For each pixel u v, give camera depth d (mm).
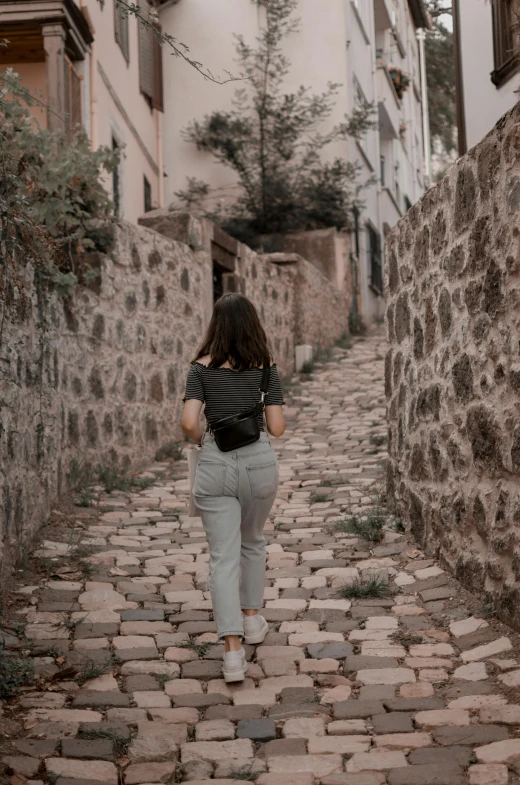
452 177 4938
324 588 5047
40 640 4238
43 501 6160
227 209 18891
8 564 5055
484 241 4402
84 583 5113
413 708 3465
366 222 20734
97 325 7645
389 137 26094
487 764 2924
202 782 2920
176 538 6188
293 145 18500
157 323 9227
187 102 19016
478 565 4574
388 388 6602
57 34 10234
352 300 19703
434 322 5348
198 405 3959
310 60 18984
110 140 13312
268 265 13859
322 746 3164
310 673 3914
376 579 5074
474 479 4621
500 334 4191
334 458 8766
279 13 18312
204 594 4992
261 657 4098
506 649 3914
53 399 6508
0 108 5973
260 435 3980
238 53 18828
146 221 10359
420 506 5641
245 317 4008
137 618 4590
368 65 22250
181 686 3779
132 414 8516
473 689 3578
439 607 4613
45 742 3188
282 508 6969
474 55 8656
